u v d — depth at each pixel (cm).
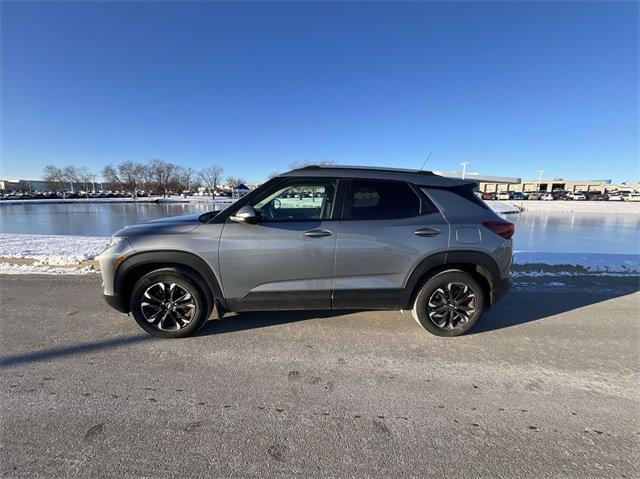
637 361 328
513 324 412
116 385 284
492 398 272
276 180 360
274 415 250
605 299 499
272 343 359
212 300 365
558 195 7044
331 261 351
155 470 202
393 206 362
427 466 207
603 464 208
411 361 326
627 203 4522
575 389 284
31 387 279
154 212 3116
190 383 288
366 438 229
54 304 468
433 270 370
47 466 203
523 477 199
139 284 353
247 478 198
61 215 2722
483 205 380
